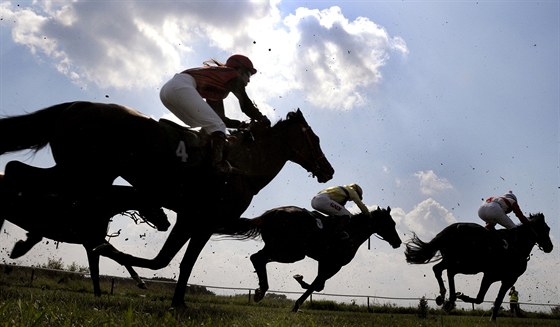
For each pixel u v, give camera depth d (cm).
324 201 909
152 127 467
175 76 514
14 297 473
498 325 736
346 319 639
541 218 1049
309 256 912
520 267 1001
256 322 423
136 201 500
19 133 439
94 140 439
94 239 474
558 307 1886
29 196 437
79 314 330
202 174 503
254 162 559
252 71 561
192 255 532
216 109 533
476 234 991
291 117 598
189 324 333
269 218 867
